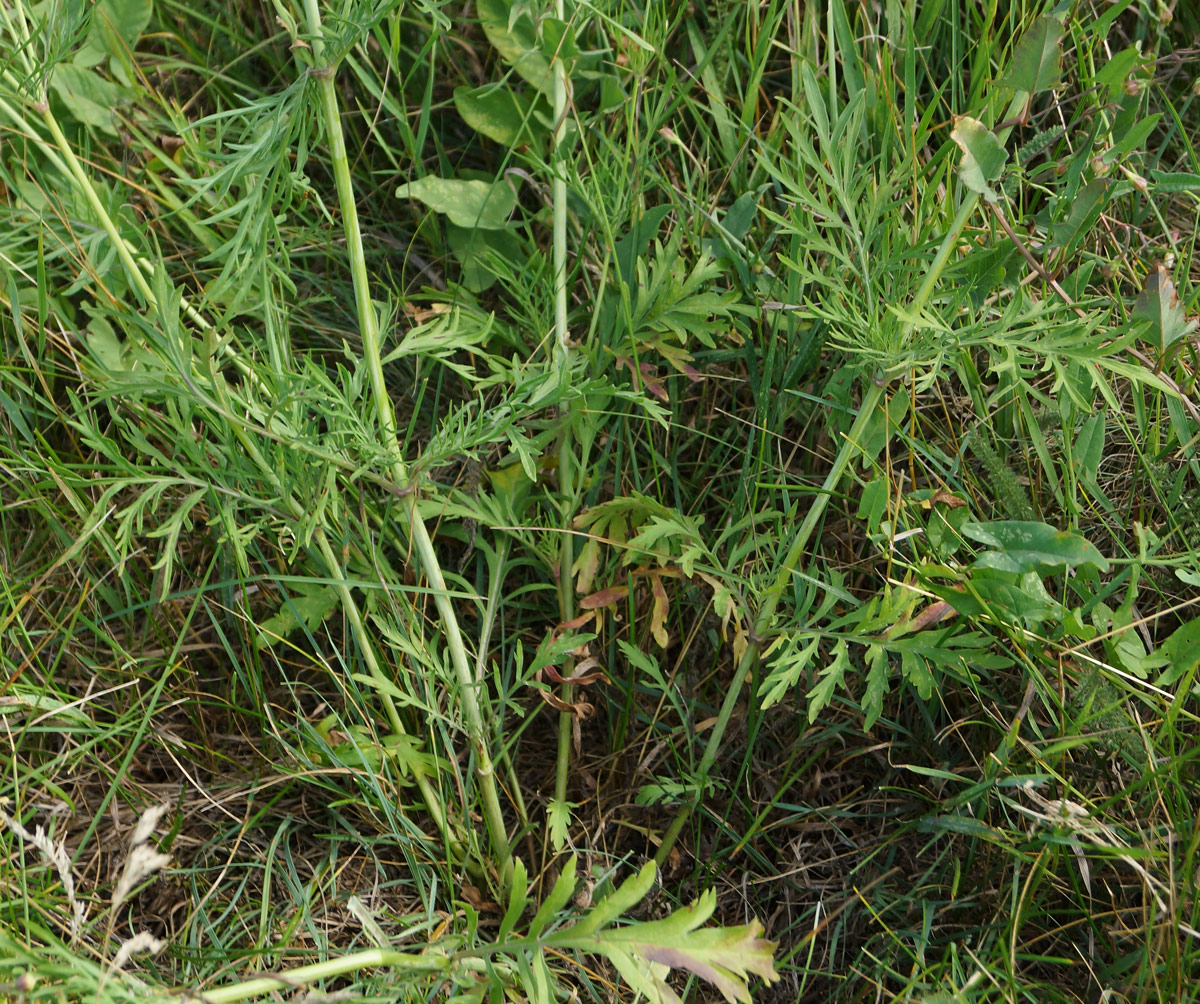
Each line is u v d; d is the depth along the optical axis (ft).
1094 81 5.46
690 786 6.03
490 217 7.22
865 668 6.44
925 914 5.64
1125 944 5.49
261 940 5.39
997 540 5.18
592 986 5.50
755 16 7.09
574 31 6.11
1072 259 6.65
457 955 4.60
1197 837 4.89
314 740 5.99
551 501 6.32
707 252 6.25
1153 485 6.15
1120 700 5.28
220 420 5.45
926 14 6.67
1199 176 5.95
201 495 5.58
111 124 7.38
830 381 6.04
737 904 6.20
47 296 6.70
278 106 4.99
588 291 6.87
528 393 5.45
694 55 7.53
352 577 6.20
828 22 6.77
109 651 6.81
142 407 5.96
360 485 6.22
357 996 4.40
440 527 6.60
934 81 7.24
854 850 6.25
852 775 6.54
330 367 7.52
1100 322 5.40
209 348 4.85
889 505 5.79
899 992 5.72
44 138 7.26
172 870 5.85
